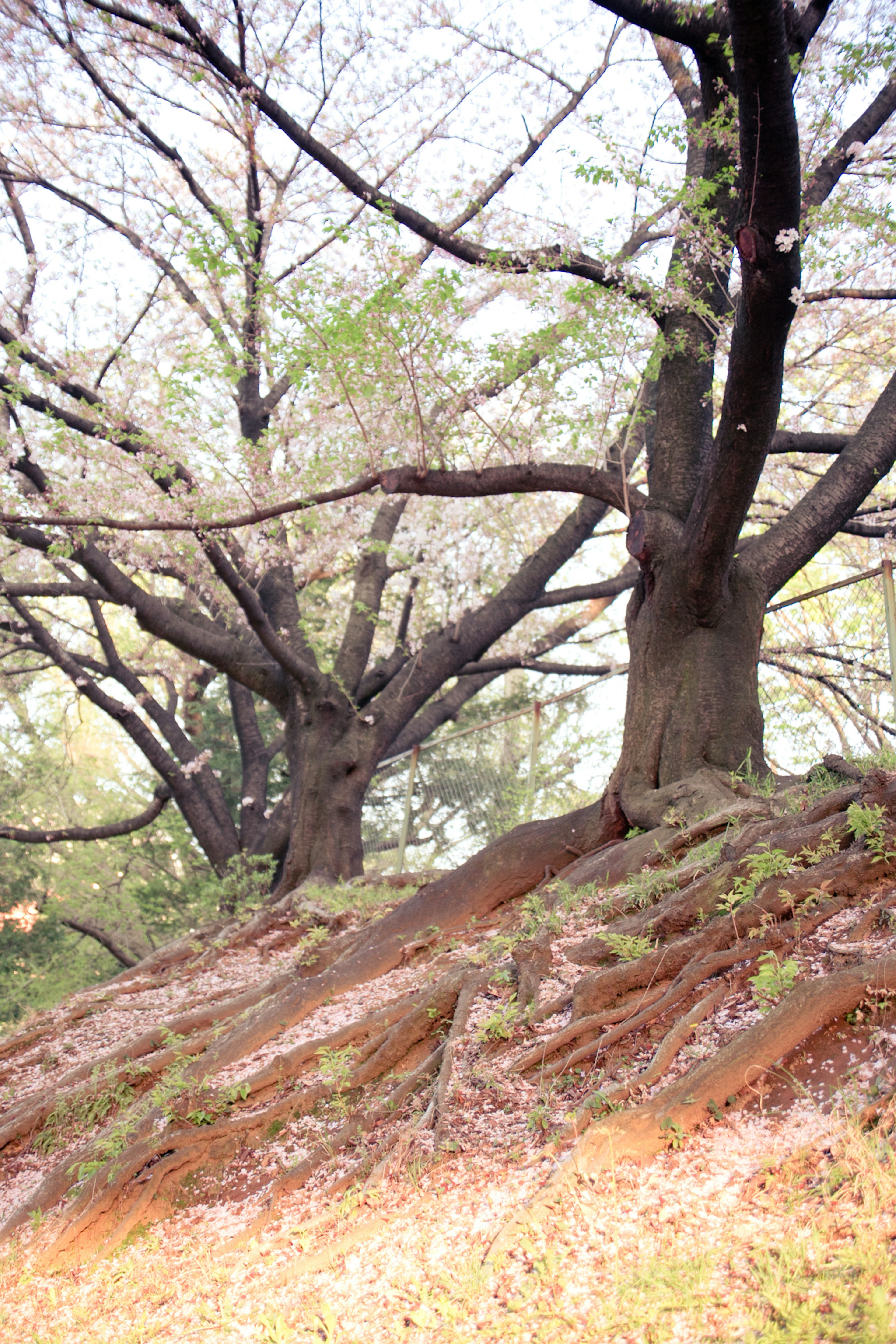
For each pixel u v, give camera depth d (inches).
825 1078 163.9
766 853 220.4
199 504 362.6
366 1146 206.8
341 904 409.1
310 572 582.2
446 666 525.3
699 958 205.5
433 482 344.8
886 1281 116.0
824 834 221.1
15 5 400.2
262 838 641.0
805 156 339.6
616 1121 163.5
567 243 328.5
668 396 358.0
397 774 582.6
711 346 355.3
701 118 364.8
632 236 349.7
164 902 824.3
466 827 489.7
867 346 475.2
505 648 675.4
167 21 347.9
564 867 322.7
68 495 415.8
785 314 242.1
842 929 197.9
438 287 315.9
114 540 482.6
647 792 311.7
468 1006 230.1
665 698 323.6
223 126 418.0
